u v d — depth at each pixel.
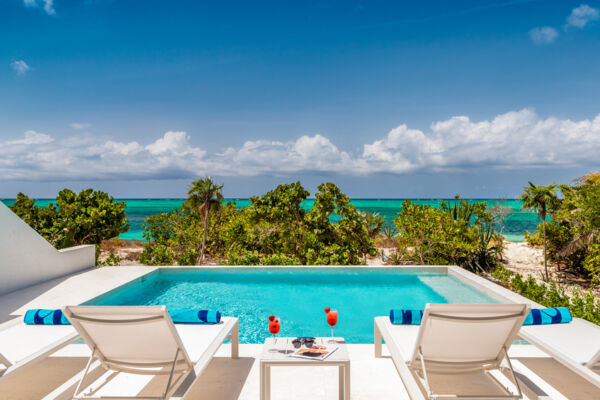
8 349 2.94
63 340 3.05
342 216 16.09
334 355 2.70
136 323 2.42
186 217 24.31
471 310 2.42
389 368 3.48
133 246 27.33
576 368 2.53
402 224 15.81
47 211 17.55
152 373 2.68
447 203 17.92
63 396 2.69
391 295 7.19
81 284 6.87
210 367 3.53
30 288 6.59
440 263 14.98
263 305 6.70
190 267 8.53
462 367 2.76
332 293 7.36
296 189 16.47
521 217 54.69
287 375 3.38
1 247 6.20
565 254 15.53
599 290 14.52
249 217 17.16
